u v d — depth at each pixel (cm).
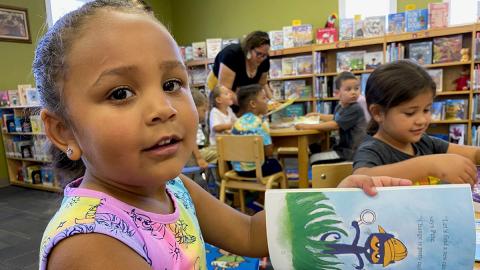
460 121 375
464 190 47
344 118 248
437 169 79
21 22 441
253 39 273
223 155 244
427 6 416
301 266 49
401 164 86
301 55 467
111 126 38
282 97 476
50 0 467
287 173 292
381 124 115
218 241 64
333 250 48
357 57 425
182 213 53
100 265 36
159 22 45
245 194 271
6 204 345
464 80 383
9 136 427
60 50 40
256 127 237
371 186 49
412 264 46
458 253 45
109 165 39
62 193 56
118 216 42
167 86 42
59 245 37
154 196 50
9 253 226
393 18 398
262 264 98
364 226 48
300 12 505
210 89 317
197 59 516
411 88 102
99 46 38
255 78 302
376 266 47
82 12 42
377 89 112
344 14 475
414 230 46
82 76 39
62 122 42
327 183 121
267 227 50
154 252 44
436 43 381
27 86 385
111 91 38
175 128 41
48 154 58
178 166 41
